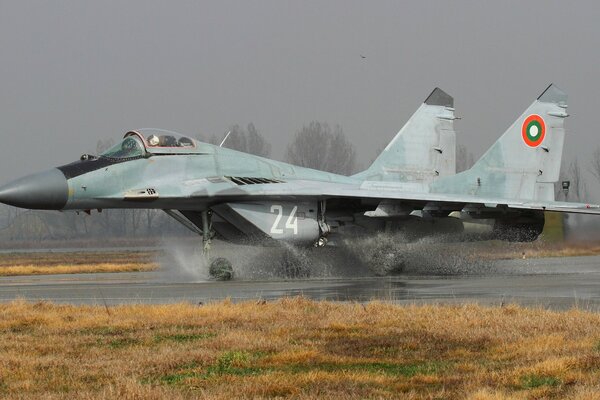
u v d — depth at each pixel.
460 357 40.41
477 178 109.19
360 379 35.12
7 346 44.31
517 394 31.95
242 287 79.88
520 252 170.50
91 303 66.69
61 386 34.62
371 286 80.19
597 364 36.81
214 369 38.16
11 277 109.88
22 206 87.44
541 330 46.88
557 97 112.25
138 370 37.59
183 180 93.38
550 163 111.38
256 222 95.00
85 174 88.94
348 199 100.69
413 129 113.12
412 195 99.06
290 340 45.31
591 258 156.62
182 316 54.88
